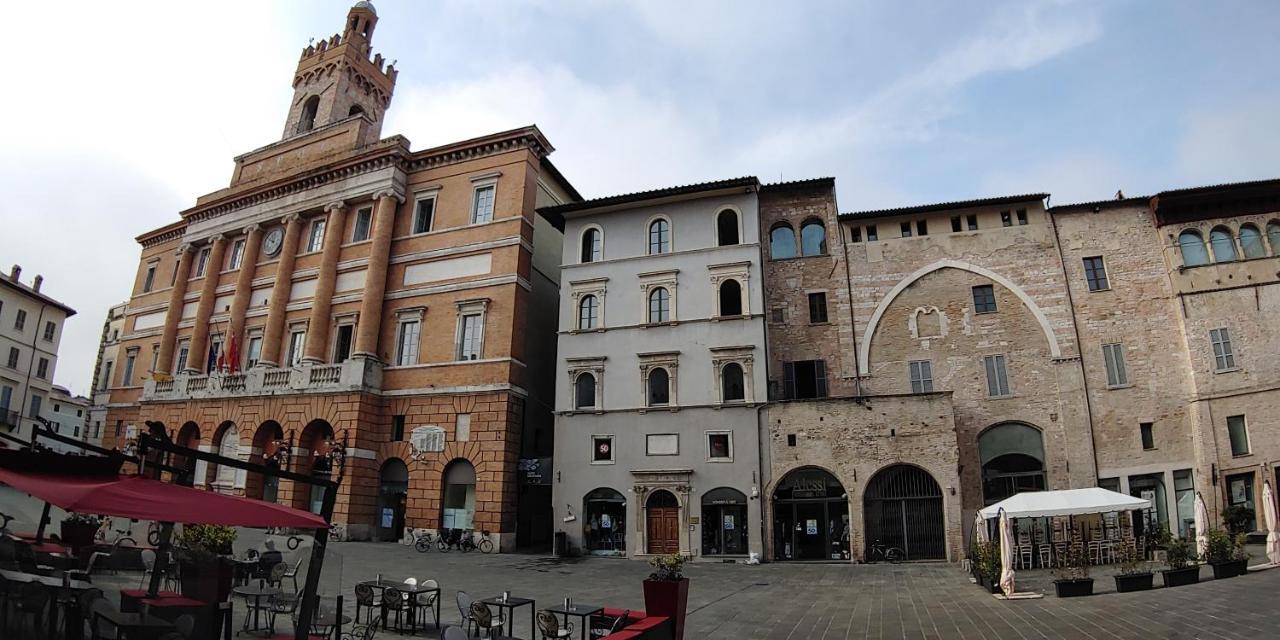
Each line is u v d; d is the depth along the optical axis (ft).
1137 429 109.81
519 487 124.67
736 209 122.42
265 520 33.73
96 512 29.55
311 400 133.28
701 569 96.02
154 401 158.20
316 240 153.48
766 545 105.91
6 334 218.38
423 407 128.98
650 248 125.49
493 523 116.88
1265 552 88.89
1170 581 68.13
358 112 182.29
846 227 126.11
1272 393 105.91
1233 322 109.91
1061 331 114.42
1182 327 111.45
